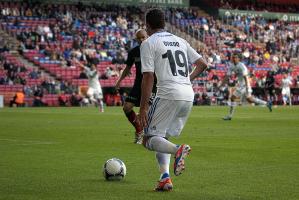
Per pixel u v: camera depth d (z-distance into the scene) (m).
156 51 15.98
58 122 46.00
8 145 28.33
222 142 30.50
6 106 79.88
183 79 16.22
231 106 50.88
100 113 60.53
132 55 28.52
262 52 114.19
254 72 105.00
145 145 16.34
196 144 29.33
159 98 16.05
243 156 24.30
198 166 21.17
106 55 94.06
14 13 95.62
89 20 100.81
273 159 23.34
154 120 16.06
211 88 93.50
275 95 98.31
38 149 26.61
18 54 88.50
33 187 16.70
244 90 51.25
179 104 16.08
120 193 15.87
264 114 61.00
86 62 90.31
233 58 52.22
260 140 31.77
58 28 94.81
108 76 88.19
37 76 84.88
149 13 16.44
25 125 42.44
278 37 121.88
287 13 129.88
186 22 114.44
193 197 15.37
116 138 32.34
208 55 105.69
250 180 18.11
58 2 105.19
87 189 16.42
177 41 16.42
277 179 18.33
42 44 91.00
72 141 30.50
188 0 119.50
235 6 128.88
